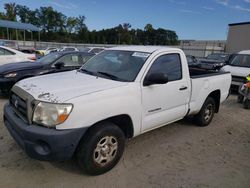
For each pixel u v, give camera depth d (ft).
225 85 18.57
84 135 9.95
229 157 13.12
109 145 10.68
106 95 10.21
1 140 13.43
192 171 11.47
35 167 11.00
